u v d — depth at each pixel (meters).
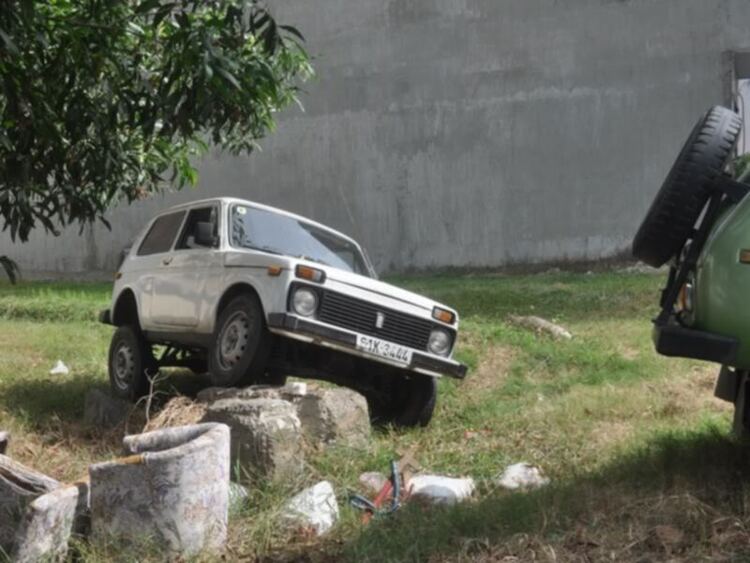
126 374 10.18
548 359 11.51
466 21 22.61
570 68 21.81
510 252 22.44
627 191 21.47
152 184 10.10
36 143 7.07
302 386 7.98
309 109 24.16
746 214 5.44
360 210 23.81
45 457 7.52
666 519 5.05
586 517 5.25
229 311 8.71
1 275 27.20
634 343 12.42
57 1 7.02
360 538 5.32
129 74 7.08
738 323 5.33
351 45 23.69
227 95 6.61
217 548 5.34
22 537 4.94
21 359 12.65
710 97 20.83
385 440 8.38
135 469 5.16
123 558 5.07
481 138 22.62
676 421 8.41
